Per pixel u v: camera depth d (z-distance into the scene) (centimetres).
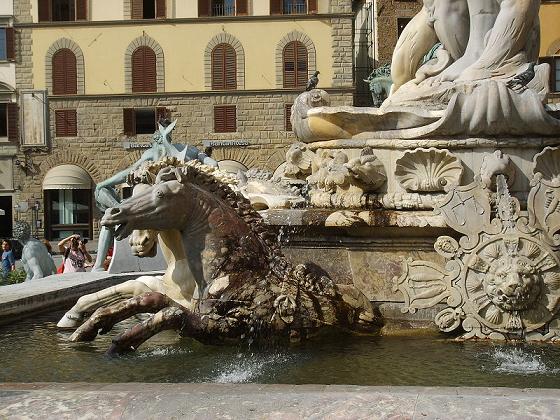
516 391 307
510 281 559
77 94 4762
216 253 555
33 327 681
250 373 481
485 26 685
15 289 802
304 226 630
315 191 686
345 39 4703
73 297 840
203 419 293
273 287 556
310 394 306
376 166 631
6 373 498
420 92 666
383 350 548
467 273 583
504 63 656
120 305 571
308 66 4712
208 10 4738
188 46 4731
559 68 3588
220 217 563
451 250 586
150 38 4741
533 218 568
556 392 304
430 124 618
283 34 4703
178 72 4744
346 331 586
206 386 325
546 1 3566
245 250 561
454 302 587
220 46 4719
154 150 1381
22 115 4759
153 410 299
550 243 566
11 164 4766
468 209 582
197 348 552
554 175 604
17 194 4759
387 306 616
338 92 4719
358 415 287
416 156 620
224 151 4722
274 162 4722
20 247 3091
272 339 548
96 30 4766
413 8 4775
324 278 591
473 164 612
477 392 307
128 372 488
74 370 499
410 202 618
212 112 4738
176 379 469
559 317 569
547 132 605
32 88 4775
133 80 4759
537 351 545
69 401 307
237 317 539
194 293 617
